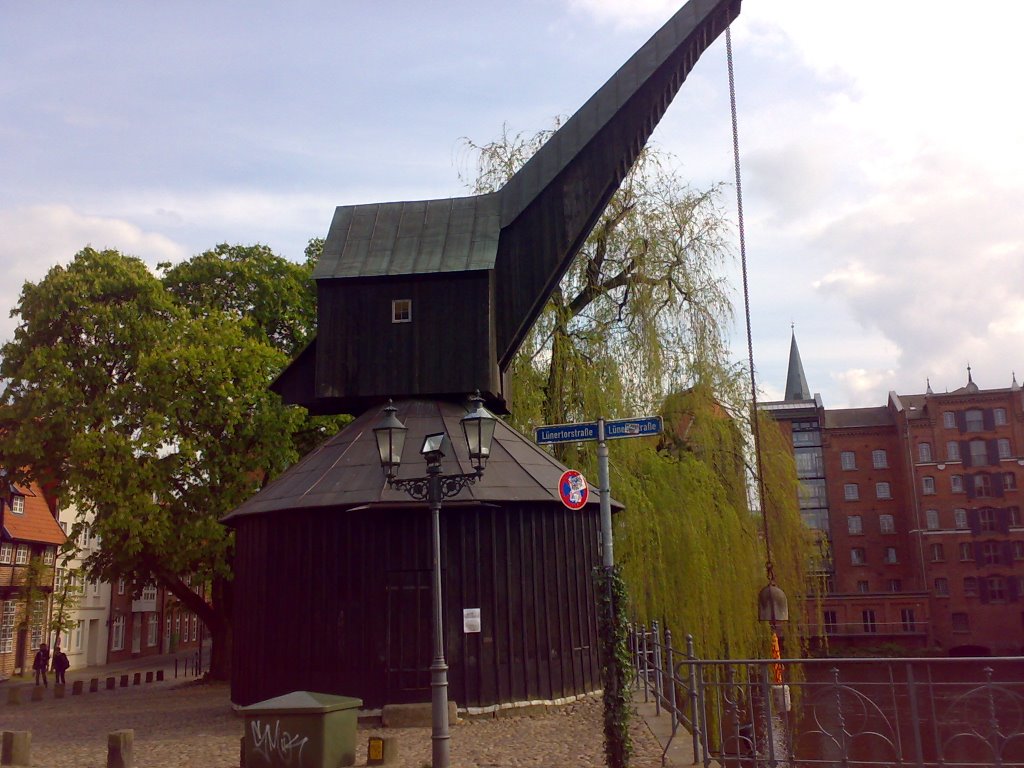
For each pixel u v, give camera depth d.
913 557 76.62
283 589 17.22
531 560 17.38
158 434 27.53
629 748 10.25
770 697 10.77
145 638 64.06
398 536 16.77
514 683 16.58
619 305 26.58
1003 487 74.69
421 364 19.09
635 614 23.34
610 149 19.78
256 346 30.22
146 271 31.52
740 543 24.42
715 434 25.27
